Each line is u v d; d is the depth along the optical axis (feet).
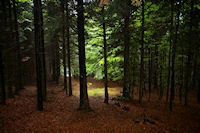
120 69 51.72
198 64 50.19
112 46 37.68
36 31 23.63
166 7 32.83
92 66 54.03
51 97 38.24
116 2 25.86
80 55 27.99
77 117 24.03
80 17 27.12
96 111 28.48
